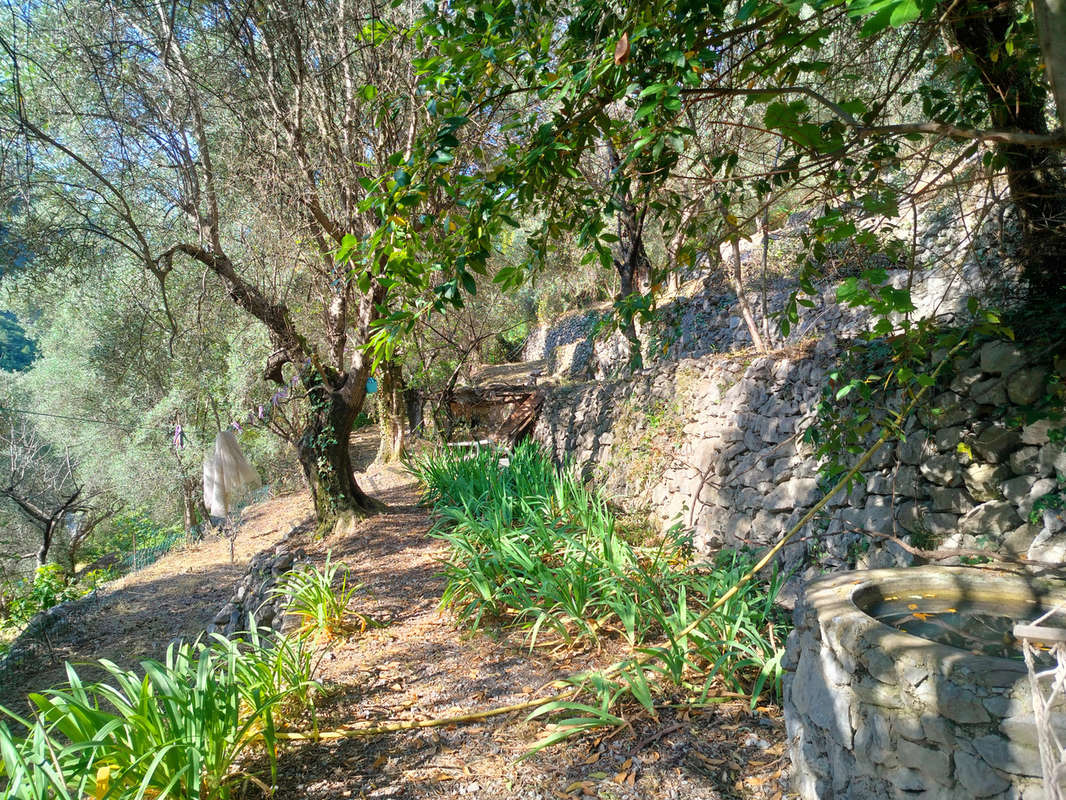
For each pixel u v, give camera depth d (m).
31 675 8.80
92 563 21.86
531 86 2.69
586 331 20.05
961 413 3.97
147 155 8.31
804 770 2.57
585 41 2.55
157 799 2.60
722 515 6.07
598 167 6.79
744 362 6.54
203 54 7.64
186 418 15.27
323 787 3.03
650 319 2.96
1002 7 3.07
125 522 23.00
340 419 9.09
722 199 3.21
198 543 15.03
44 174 8.09
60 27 7.12
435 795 2.89
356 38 6.83
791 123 2.23
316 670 4.38
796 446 5.25
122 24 7.23
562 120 2.59
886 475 4.44
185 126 7.86
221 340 14.18
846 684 2.33
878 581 2.70
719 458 6.26
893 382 4.32
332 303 9.10
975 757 1.94
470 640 4.62
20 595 16.44
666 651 3.54
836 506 4.79
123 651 9.11
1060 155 3.41
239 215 9.34
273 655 3.87
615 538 5.42
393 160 2.41
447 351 15.47
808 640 2.58
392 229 2.60
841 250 5.33
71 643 9.69
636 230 8.22
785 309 3.32
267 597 7.54
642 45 2.38
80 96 8.08
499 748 3.21
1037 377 3.61
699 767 2.90
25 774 2.31
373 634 5.00
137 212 9.09
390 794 2.93
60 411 18.83
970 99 3.35
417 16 6.69
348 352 12.74
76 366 17.94
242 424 13.46
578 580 4.41
